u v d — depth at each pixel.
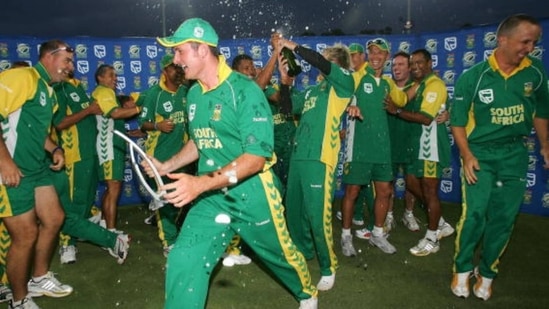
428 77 3.86
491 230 2.98
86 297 3.18
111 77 4.11
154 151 4.02
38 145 2.79
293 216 3.42
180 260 2.13
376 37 5.64
